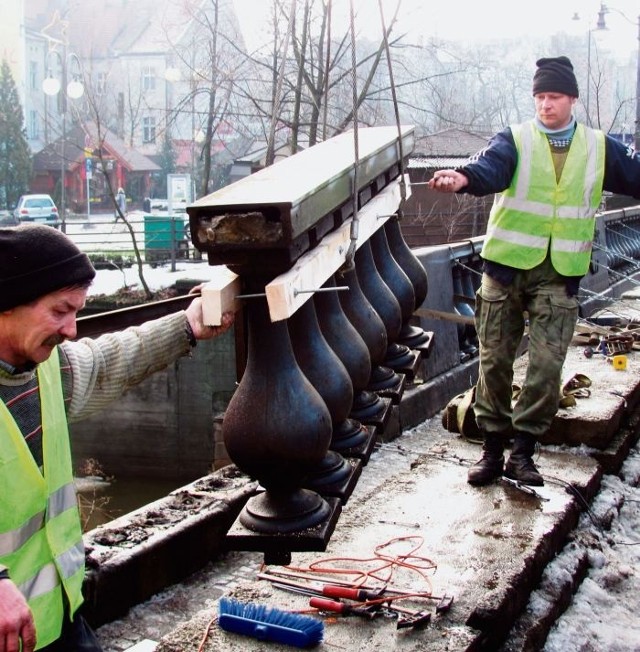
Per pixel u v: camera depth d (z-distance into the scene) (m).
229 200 2.71
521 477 5.43
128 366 2.92
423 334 4.93
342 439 3.46
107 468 18.30
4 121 61.75
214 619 3.78
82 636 2.74
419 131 25.94
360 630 3.75
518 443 5.50
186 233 28.05
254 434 2.85
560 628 4.38
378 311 4.07
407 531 4.84
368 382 3.77
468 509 5.16
